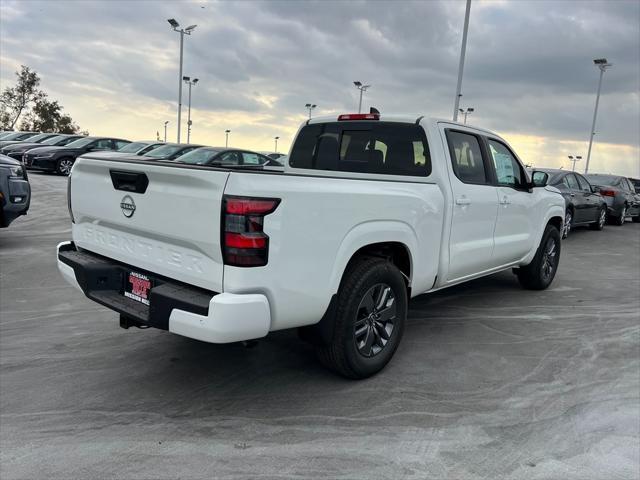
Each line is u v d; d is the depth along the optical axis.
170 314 2.87
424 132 4.41
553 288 6.82
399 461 2.74
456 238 4.47
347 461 2.73
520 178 5.75
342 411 3.25
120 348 4.14
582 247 11.10
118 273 3.48
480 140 4.98
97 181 3.52
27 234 8.87
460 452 2.85
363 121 4.81
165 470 2.60
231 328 2.73
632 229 15.91
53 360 3.88
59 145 22.12
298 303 3.04
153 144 16.84
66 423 3.01
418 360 4.12
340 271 3.26
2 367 3.73
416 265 4.00
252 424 3.06
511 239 5.48
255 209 2.73
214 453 2.76
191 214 2.87
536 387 3.71
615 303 6.12
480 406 3.39
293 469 2.64
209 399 3.36
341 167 4.96
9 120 47.28
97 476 2.53
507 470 2.70
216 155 13.34
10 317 4.82
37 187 15.64
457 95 20.50
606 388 3.74
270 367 3.88
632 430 3.15
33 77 48.06
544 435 3.06
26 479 2.49
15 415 3.08
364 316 3.61
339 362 3.50
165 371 3.75
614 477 2.67
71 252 3.87
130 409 3.20
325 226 3.11
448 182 4.33
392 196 3.63
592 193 13.83
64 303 5.27
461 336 4.74
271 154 21.31
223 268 2.79
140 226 3.19
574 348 4.54
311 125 5.24
